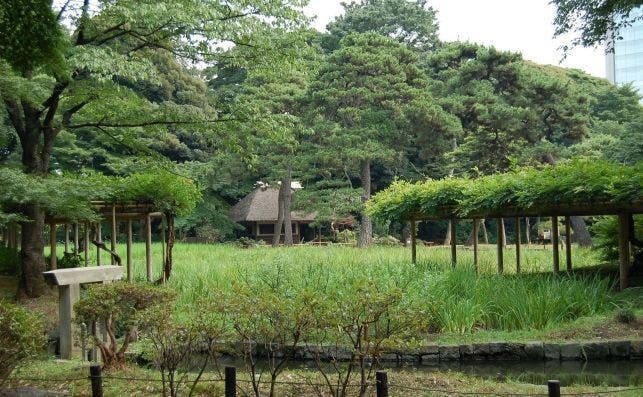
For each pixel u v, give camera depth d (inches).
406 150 1582.2
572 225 1286.9
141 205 633.0
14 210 576.1
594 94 1721.2
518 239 640.4
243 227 1704.0
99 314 311.1
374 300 231.3
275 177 1471.5
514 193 541.0
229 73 1804.9
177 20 548.7
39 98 567.8
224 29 569.0
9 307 262.7
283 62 637.3
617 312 436.5
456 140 1600.6
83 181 542.0
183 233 1684.3
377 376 221.1
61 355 351.6
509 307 457.4
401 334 250.2
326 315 231.8
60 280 342.3
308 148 1406.3
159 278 637.3
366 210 771.4
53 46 369.4
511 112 1255.5
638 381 339.9
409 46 1840.6
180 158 1657.2
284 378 308.8
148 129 644.7
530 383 334.6
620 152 1195.9
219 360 389.7
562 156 1327.5
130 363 349.7
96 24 600.4
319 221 1489.9
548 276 540.7
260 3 590.9
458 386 297.3
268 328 257.0
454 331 438.9
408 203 663.1
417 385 297.1
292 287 456.8
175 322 271.4
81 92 593.6
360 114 1350.9
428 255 826.2
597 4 514.0
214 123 640.4
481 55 1343.5
